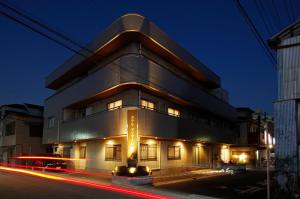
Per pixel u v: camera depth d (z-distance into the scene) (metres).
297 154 13.56
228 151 41.31
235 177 24.73
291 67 14.48
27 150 37.91
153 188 17.19
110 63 23.22
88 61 27.38
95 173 25.88
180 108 29.59
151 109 23.62
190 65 29.55
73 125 28.83
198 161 32.03
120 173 19.38
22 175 23.98
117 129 22.28
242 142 41.16
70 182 19.36
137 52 23.33
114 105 25.06
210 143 34.62
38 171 28.03
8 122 40.06
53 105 33.84
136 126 21.28
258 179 23.19
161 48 24.97
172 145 27.45
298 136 13.73
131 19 21.53
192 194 15.19
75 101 28.38
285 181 13.65
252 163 40.25
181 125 26.92
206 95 32.16
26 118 38.53
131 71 21.50
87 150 28.33
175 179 22.25
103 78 23.91
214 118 37.69
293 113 14.00
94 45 25.36
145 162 23.56
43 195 13.76
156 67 23.48
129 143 21.17
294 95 14.13
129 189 16.72
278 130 14.18
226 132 37.41
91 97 25.89
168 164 26.44
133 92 22.89
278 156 13.99
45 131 35.22
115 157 24.20
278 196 13.72
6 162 39.66
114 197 13.63
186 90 27.83
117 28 22.23
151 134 22.61
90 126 25.84
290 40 14.66
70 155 31.16
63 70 31.44
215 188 17.66
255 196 15.00
